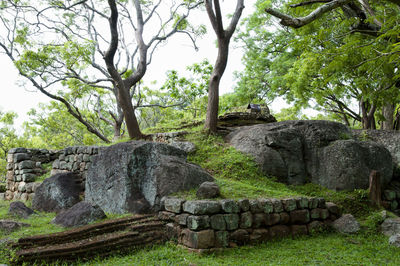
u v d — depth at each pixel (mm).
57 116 22344
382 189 9492
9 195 11695
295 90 13539
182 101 22266
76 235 5371
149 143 7480
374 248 6051
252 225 6184
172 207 6117
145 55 13750
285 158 9750
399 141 12172
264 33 18609
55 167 11336
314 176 9797
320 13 4367
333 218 7664
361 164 9289
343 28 7887
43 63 13945
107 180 7562
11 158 11938
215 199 6254
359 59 6594
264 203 6449
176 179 6961
